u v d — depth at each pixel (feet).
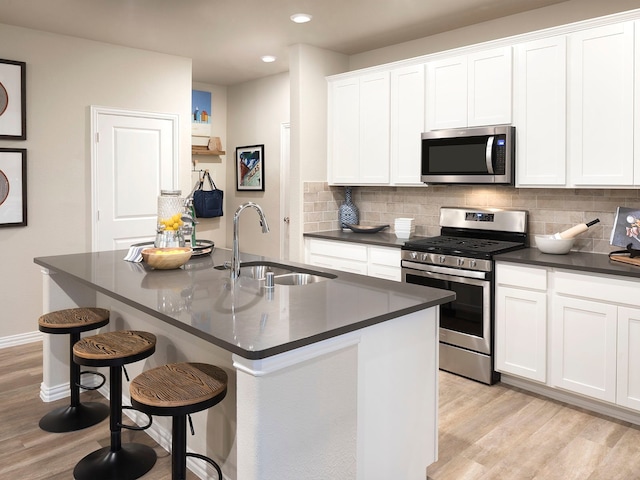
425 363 7.20
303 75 15.02
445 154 12.46
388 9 12.07
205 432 7.56
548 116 10.77
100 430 9.08
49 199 14.26
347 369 5.99
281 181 19.11
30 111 13.80
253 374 5.07
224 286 7.89
